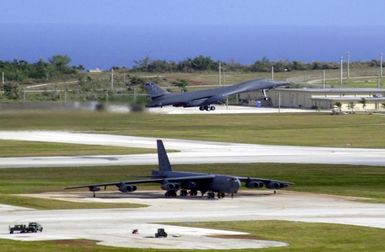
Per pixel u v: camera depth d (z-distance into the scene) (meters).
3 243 185.75
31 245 183.38
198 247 188.25
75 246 184.50
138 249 180.75
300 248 188.12
